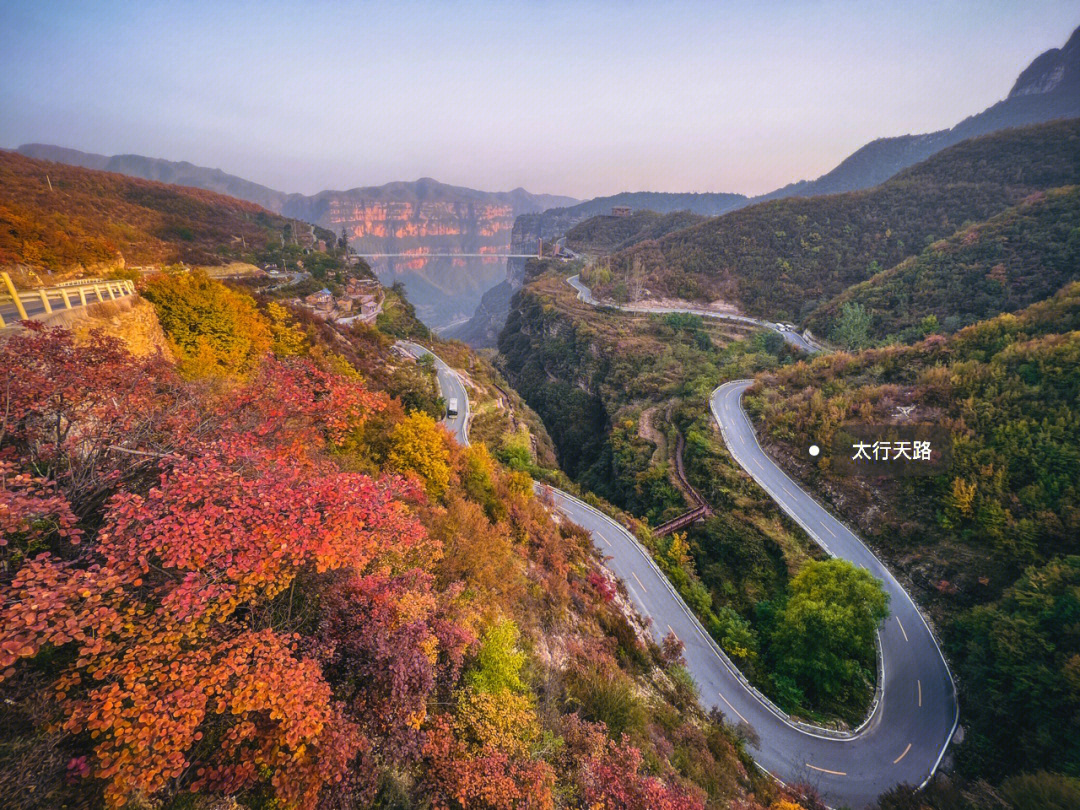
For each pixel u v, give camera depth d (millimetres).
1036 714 30484
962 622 38688
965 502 44281
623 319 122938
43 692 6535
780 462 58500
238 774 7031
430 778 9555
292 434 11969
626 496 65750
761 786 23469
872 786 28750
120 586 7238
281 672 7328
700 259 144625
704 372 89375
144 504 7742
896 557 46219
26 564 7316
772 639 37656
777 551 48000
